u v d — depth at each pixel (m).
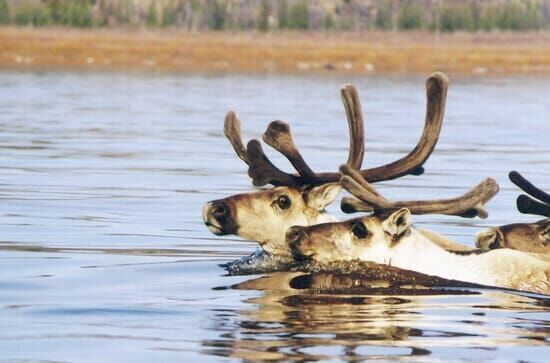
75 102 121.44
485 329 26.05
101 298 28.78
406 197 52.19
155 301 28.45
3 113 102.25
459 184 57.41
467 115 111.62
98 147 74.50
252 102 127.44
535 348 24.48
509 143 81.50
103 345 24.12
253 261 32.72
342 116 107.81
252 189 54.59
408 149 74.44
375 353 23.75
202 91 148.62
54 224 42.91
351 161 32.91
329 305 28.08
